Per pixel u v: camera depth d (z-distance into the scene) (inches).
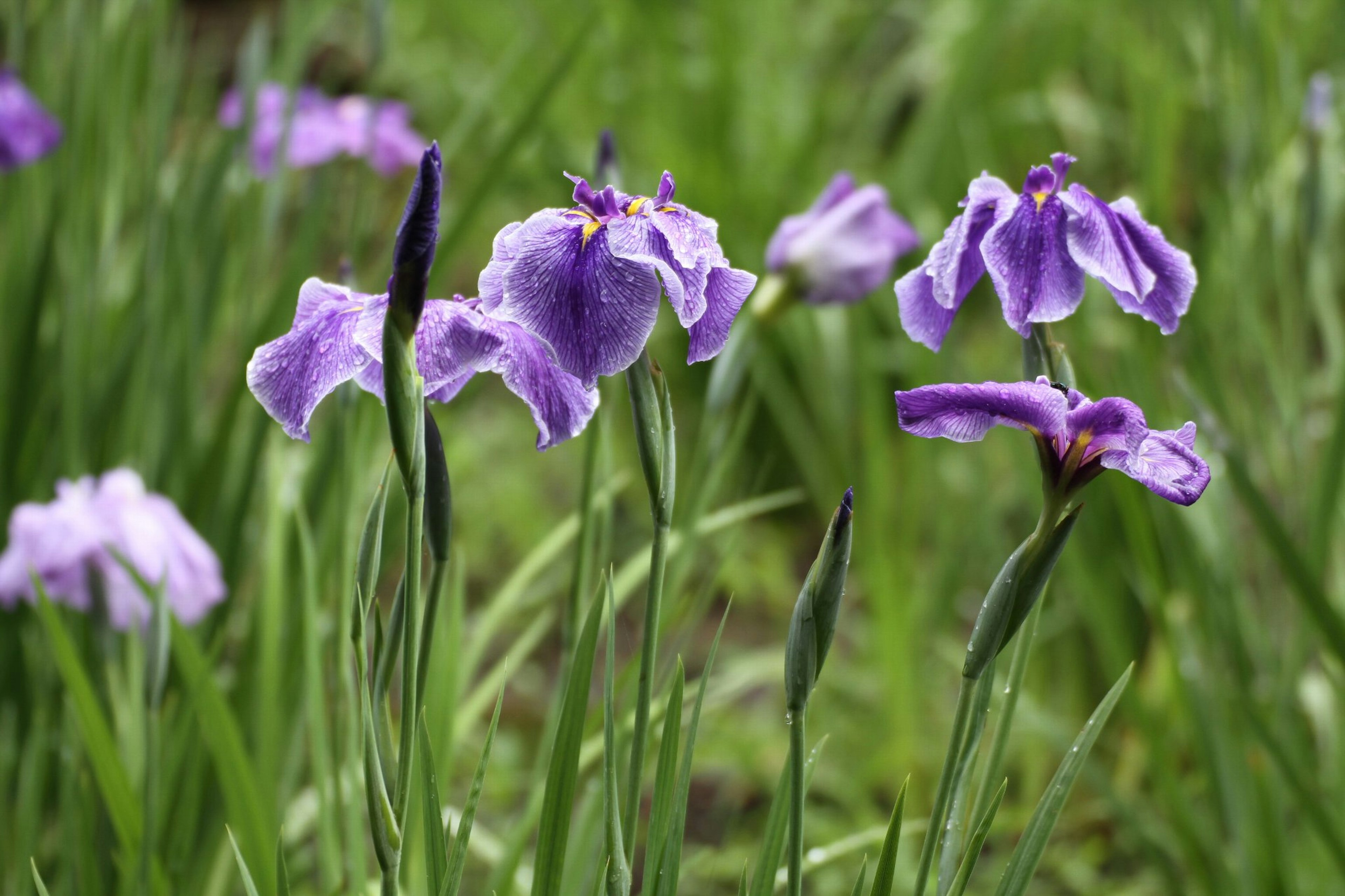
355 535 92.0
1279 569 116.3
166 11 124.0
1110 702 70.6
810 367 176.6
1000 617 68.1
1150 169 136.7
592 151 211.2
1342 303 147.4
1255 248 121.3
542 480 194.1
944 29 229.0
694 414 194.5
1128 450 67.4
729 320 68.2
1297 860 111.2
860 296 98.4
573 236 67.8
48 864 97.3
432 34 253.4
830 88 232.4
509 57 132.8
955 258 70.4
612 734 68.6
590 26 115.8
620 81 216.2
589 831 81.2
